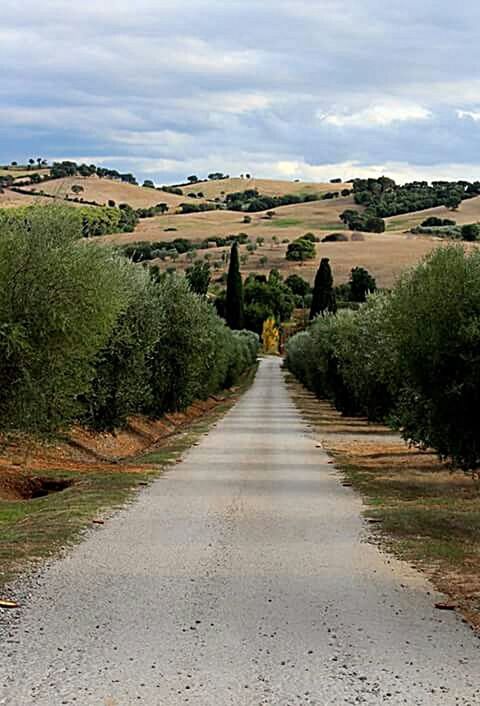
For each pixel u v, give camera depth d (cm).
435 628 754
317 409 4338
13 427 1263
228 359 5003
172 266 10931
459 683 616
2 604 798
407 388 1534
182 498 1521
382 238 13475
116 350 2155
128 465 2050
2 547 1061
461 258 1413
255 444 2566
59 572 941
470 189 17850
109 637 710
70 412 1399
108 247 1417
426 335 1376
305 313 11906
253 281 11612
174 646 689
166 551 1066
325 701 578
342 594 870
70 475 1841
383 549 1107
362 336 2836
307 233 14225
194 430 3077
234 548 1093
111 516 1326
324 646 696
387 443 2670
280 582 916
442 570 990
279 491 1630
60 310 1185
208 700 576
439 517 1377
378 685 609
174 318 3048
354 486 1731
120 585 888
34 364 1193
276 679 618
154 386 2986
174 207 16962
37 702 567
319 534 1205
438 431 1448
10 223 1240
